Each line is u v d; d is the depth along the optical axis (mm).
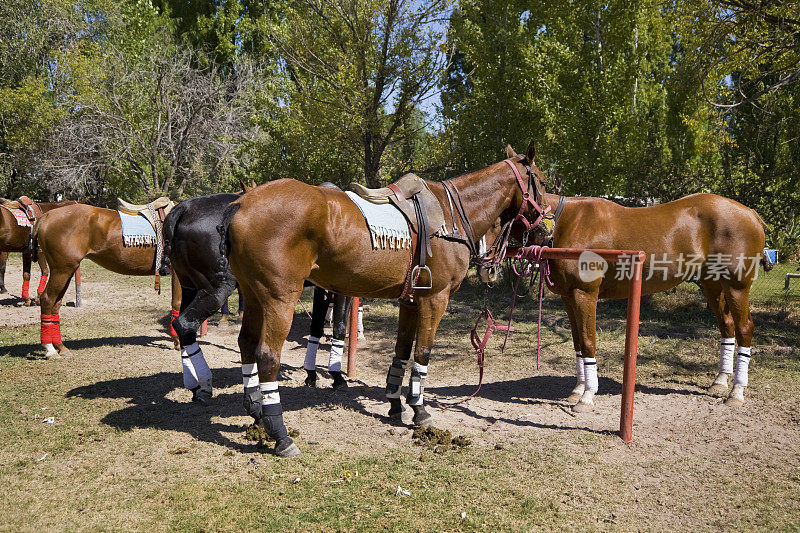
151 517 3209
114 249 6922
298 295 4000
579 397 5465
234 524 3143
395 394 4902
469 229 4637
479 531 3105
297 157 13844
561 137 12242
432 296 4547
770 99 13977
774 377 6168
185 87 22250
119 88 21344
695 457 4191
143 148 21859
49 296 6836
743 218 5383
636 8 11477
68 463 3912
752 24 9414
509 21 12898
